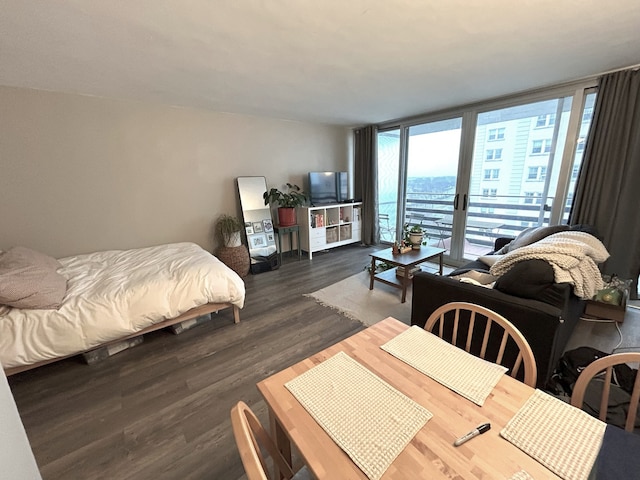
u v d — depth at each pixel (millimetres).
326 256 4633
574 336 2168
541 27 1673
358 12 1481
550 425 720
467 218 3822
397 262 2820
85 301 1860
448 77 2523
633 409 864
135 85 2582
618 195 2516
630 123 2379
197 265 2367
